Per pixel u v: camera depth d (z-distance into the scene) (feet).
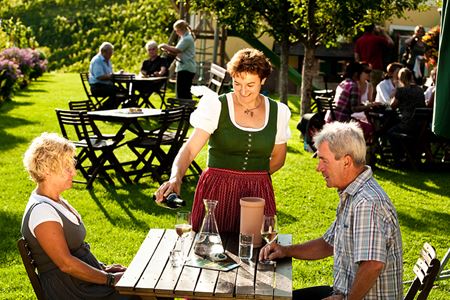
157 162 36.27
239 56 14.92
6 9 104.99
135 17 97.66
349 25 43.11
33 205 13.76
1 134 41.60
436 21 73.61
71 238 14.05
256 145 15.34
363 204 12.50
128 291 12.37
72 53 95.61
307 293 14.52
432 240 24.63
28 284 19.40
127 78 49.80
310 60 45.11
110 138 32.45
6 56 67.72
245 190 15.47
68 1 105.60
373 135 36.52
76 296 13.91
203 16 67.31
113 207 27.50
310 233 24.90
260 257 13.88
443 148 38.04
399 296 12.75
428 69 53.67
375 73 50.01
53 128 44.42
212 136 15.55
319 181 32.53
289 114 15.80
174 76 69.51
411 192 31.68
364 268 12.28
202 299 12.64
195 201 15.75
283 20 45.44
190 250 14.26
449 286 20.21
